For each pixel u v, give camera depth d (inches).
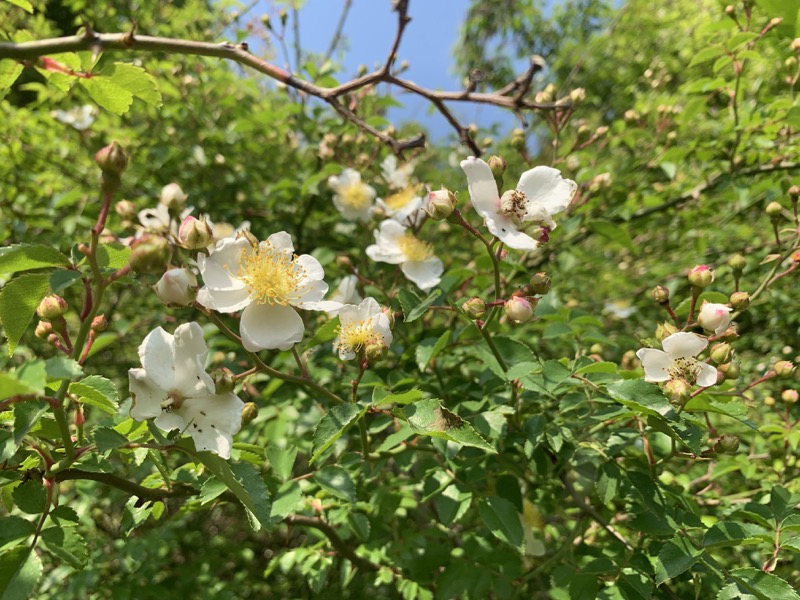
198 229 5.7
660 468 7.3
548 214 6.7
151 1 16.7
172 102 15.5
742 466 8.7
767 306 13.7
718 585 6.3
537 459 7.6
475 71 6.7
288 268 6.2
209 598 9.9
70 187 14.9
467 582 7.7
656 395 5.7
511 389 7.7
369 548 8.7
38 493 5.1
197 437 5.2
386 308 6.8
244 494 5.1
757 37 10.5
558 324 8.2
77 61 6.0
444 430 5.3
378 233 9.5
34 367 4.1
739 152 12.4
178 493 6.1
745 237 13.6
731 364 6.3
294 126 15.1
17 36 6.7
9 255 4.7
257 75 18.3
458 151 19.0
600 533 8.7
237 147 15.6
